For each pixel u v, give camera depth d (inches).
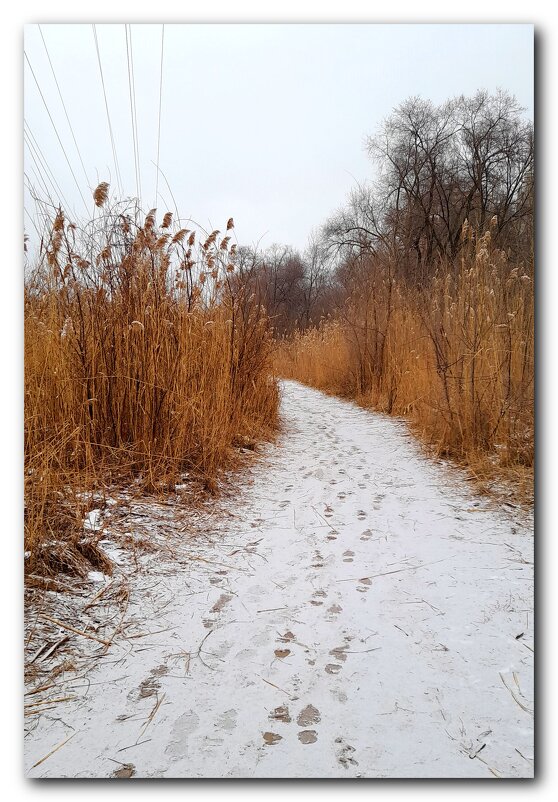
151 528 138.8
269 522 155.1
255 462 218.7
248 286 266.1
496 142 796.6
